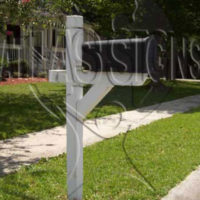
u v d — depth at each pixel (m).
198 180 4.33
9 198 3.50
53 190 3.74
